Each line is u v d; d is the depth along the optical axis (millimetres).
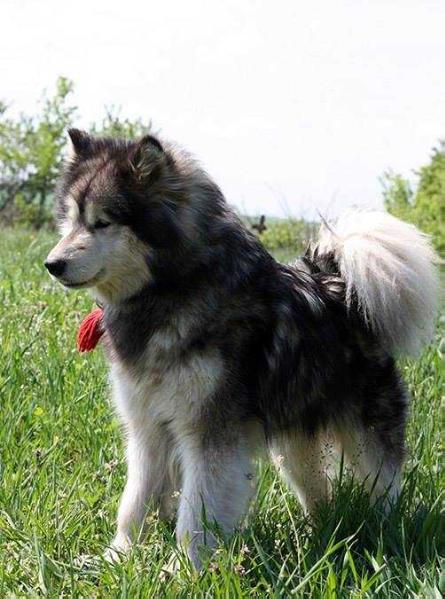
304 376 2582
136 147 2463
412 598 2199
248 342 2467
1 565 2244
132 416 2531
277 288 2551
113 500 2596
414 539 2490
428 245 2797
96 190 2455
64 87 9875
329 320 2650
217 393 2426
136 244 2443
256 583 2305
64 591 2227
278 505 2664
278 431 2600
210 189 2531
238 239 2512
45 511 2447
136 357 2475
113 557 2387
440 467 2863
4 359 3148
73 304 3791
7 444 2723
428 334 2797
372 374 2707
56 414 2900
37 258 5117
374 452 2705
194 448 2449
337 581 2250
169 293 2436
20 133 9875
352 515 2508
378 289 2666
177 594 2168
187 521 2420
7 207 9922
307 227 6188
